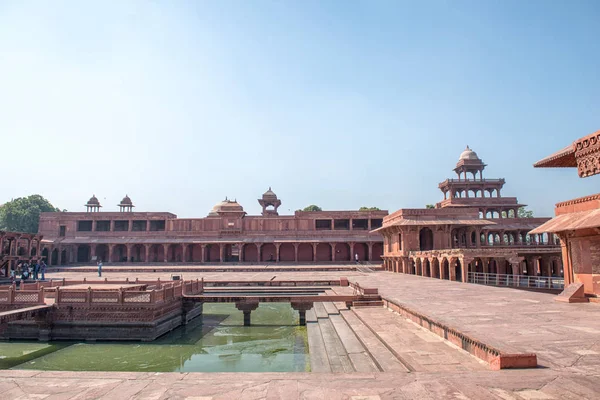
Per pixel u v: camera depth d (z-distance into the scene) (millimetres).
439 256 32594
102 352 16391
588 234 15852
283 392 5910
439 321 10852
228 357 15672
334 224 65125
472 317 11828
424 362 8070
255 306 21656
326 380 6453
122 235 61781
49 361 15133
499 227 52062
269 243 60344
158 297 19062
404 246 39594
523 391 5707
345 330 15164
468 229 45938
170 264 56188
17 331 18547
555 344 8391
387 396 5672
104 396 5824
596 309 13469
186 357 15719
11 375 6805
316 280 30859
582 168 8070
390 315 15500
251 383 6332
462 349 9156
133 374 6832
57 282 25078
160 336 18922
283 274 41438
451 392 5766
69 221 62406
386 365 8797
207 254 62188
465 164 57312
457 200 55312
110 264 57312
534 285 28891
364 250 61469
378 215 61375
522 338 8945
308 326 18562
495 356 7289
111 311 18391
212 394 5867
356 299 19109
